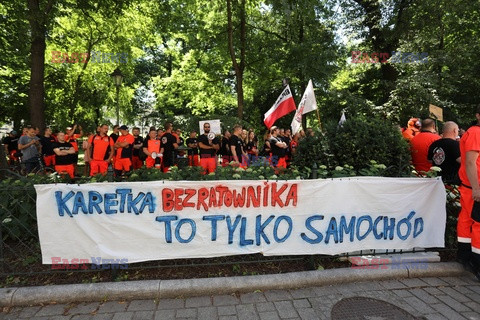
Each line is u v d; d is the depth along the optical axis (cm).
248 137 1105
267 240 352
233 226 346
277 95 2261
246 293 321
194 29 1819
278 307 297
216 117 1619
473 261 350
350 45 2011
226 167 423
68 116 2003
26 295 299
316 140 491
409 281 350
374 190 365
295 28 1630
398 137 468
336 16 1861
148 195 331
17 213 370
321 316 283
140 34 1855
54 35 1633
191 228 339
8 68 1653
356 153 455
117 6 1256
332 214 360
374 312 290
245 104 2380
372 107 1706
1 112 2038
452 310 294
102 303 302
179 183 333
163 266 338
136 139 1052
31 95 1080
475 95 1739
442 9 1444
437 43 1688
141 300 308
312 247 359
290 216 353
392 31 1653
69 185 321
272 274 339
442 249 405
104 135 785
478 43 1591
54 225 322
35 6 1013
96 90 2136
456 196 417
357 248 369
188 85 2127
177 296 313
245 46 1772
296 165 503
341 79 2212
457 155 439
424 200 378
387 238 374
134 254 333
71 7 1264
